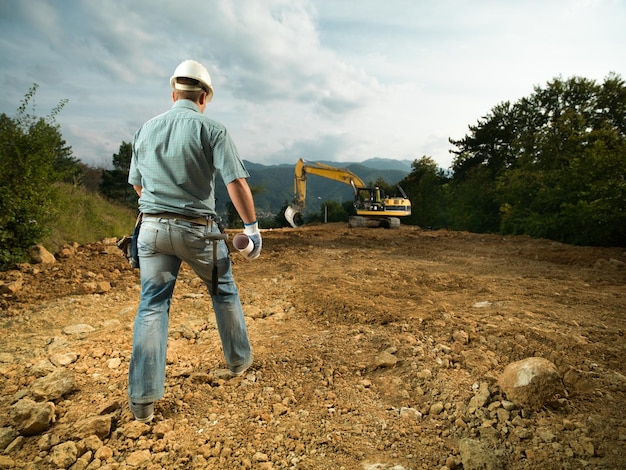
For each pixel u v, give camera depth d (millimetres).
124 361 3027
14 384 2660
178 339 3480
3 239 6730
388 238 13375
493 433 2014
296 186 23438
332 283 5645
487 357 2854
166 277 2184
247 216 2223
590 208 11047
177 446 2020
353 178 22781
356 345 3258
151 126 2205
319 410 2342
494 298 4629
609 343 3100
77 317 4199
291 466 1871
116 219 13555
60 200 8273
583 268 6891
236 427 2184
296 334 3584
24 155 7480
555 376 2240
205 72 2342
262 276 6336
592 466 1730
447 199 34875
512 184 18203
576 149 18359
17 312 4344
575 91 31344
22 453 1960
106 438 2088
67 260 7402
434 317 3842
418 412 2305
